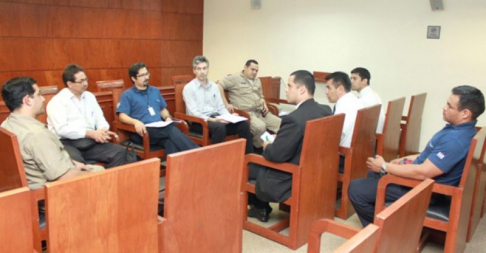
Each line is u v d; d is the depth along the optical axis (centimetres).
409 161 241
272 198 237
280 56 536
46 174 197
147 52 558
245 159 249
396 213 113
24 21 440
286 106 475
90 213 126
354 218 284
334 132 243
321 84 500
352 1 459
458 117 203
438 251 242
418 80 430
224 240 185
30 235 115
